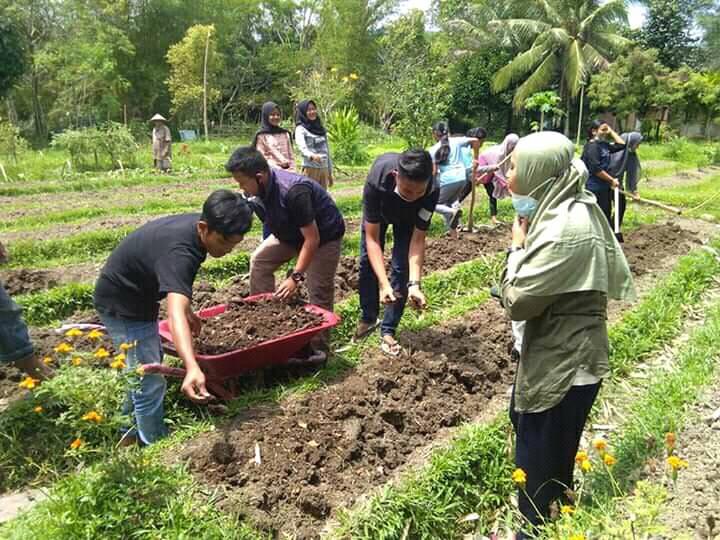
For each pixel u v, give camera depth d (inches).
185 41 1466.5
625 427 180.9
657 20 1526.8
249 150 187.0
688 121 1386.6
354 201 497.0
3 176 664.4
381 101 1328.7
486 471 164.6
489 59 1459.2
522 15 1378.0
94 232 372.2
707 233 443.5
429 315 256.7
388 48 1378.0
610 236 126.5
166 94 1689.2
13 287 285.7
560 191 123.4
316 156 365.7
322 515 145.3
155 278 154.6
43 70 1266.0
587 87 1336.1
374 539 138.3
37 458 164.9
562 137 125.8
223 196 144.6
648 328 253.1
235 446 159.8
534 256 121.3
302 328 192.1
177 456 156.6
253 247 358.9
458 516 154.8
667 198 573.6
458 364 211.2
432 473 156.2
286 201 190.5
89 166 783.7
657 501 115.1
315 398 185.8
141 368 140.6
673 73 1267.2
